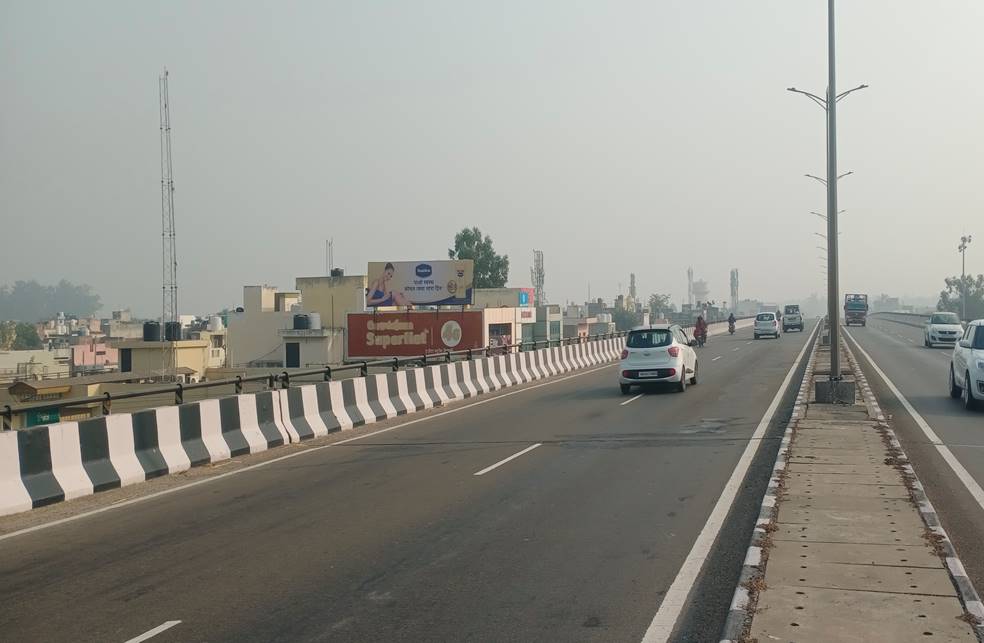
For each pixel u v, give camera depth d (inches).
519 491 427.2
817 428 589.0
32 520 389.1
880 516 336.8
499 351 2193.7
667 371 936.9
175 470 511.2
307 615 250.7
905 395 855.7
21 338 4466.0
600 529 344.5
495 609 251.6
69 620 251.0
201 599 268.1
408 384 857.5
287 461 550.9
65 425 443.2
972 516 350.3
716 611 246.1
